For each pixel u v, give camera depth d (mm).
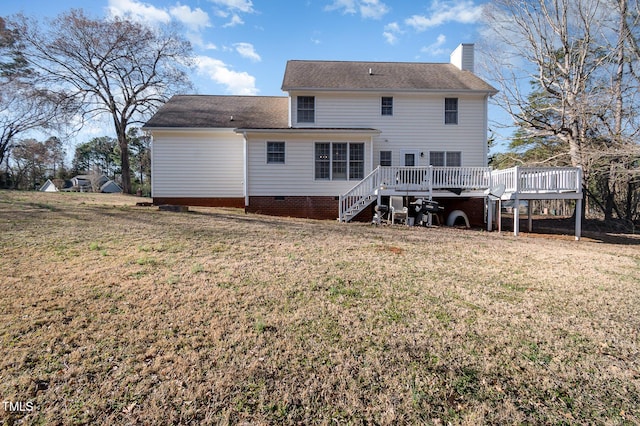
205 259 6582
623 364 3449
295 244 8281
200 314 4219
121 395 2805
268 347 3545
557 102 20953
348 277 5840
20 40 22672
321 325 4055
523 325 4230
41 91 23344
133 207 13547
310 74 17359
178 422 2561
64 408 2652
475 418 2678
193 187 16562
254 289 5098
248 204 14625
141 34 24172
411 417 2678
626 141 17141
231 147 16703
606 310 4781
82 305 4336
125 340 3584
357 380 3084
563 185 12633
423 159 16484
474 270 6652
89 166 64625
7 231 7957
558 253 8812
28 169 44844
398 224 13609
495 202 16016
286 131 14273
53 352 3324
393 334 3898
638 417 2730
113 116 24781
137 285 5066
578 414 2754
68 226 8922
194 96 19953
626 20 18000
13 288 4742
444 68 18875
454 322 4258
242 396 2846
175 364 3213
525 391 3010
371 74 17656
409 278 5934
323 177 14875
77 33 22766
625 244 12188
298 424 2584
